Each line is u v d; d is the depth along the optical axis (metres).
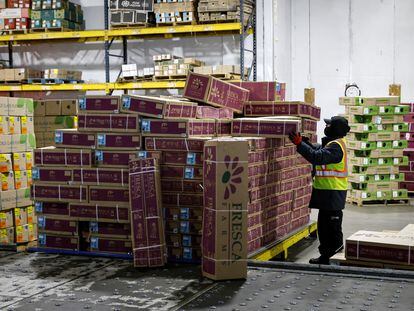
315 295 4.77
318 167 6.66
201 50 13.07
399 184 12.12
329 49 14.21
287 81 14.08
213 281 5.25
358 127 11.52
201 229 5.95
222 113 7.16
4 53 14.66
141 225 5.75
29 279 5.40
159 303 4.63
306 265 5.54
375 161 11.66
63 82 13.12
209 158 5.33
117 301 4.70
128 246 6.25
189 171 6.00
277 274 5.43
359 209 11.30
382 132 11.55
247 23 12.13
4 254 6.52
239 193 5.25
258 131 6.54
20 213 7.57
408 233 5.86
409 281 5.08
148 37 13.42
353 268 5.37
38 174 6.57
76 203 6.41
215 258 5.23
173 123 6.06
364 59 14.02
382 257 5.40
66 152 6.44
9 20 13.35
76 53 14.05
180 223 6.03
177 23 12.20
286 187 7.38
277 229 7.10
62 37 13.09
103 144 6.30
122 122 6.23
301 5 14.34
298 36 14.41
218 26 11.84
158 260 5.73
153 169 5.77
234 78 11.60
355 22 14.00
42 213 6.61
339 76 14.20
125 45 13.55
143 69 12.79
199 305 4.57
